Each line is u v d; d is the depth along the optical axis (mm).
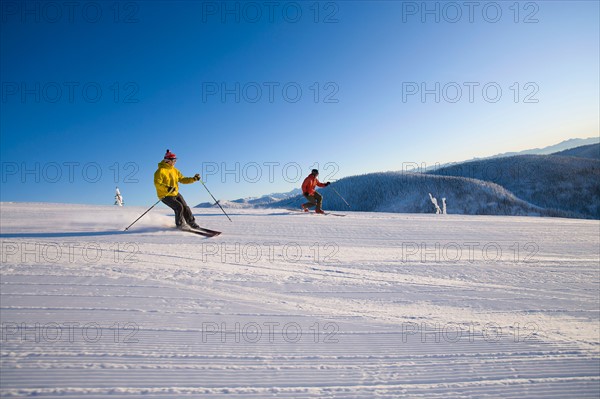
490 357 2299
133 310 2604
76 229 6211
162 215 9109
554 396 1904
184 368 1905
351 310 2984
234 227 7508
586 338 2697
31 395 1584
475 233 8070
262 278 3709
